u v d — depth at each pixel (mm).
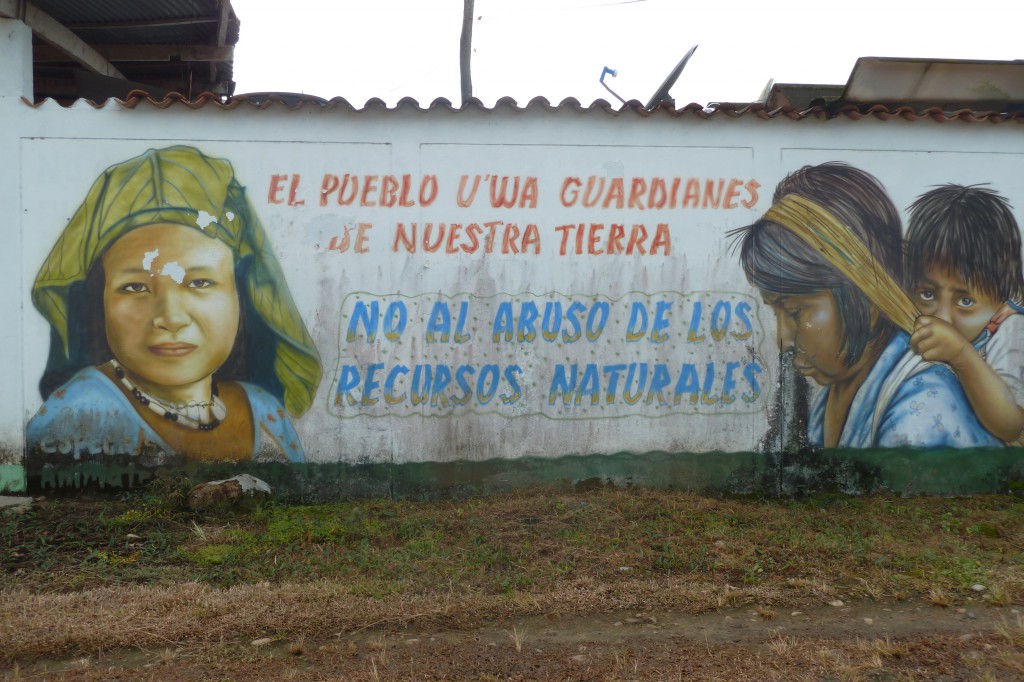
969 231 7570
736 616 5098
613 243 7363
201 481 7164
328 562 5809
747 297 7449
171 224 7109
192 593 5219
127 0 8555
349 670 4316
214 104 7012
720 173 7410
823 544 6145
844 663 4414
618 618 5051
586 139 7320
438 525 6516
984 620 5023
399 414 7254
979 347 7602
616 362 7387
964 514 6988
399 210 7234
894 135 7496
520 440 7344
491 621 4984
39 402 7055
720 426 7449
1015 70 7707
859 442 7535
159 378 7129
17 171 7008
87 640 4578
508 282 7305
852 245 7492
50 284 7051
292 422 7207
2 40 6984
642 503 6965
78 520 6469
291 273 7188
